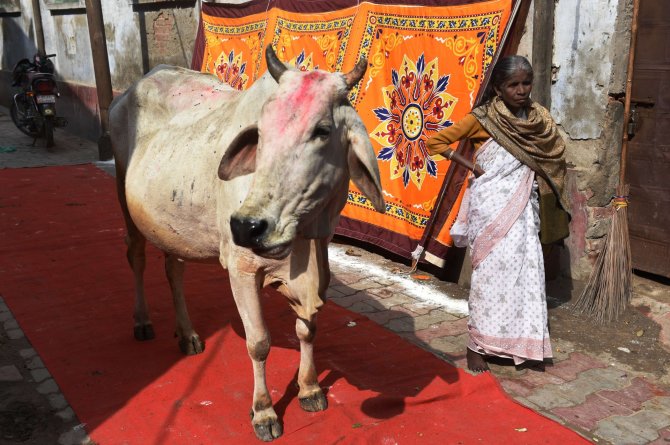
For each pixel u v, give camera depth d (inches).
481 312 147.1
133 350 160.7
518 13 187.5
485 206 144.2
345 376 146.9
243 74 292.5
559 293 191.2
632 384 144.7
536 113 142.7
